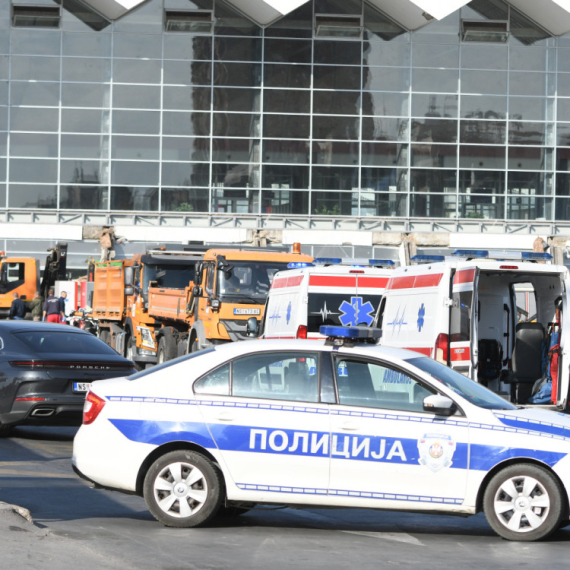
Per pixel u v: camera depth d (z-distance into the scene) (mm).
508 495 17641
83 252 98125
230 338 45531
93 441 18281
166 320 53250
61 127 98812
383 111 100500
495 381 32031
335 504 17688
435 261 32094
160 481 18000
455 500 17531
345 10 99875
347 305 37188
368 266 40469
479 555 16500
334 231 99250
